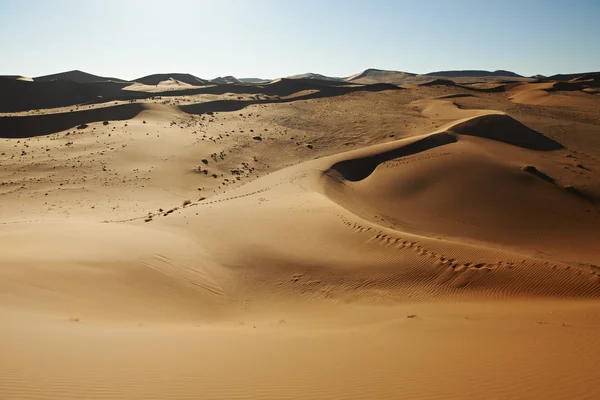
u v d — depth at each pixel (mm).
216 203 32062
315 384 7652
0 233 21359
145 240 21172
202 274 18531
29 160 48375
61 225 24797
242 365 8539
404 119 75625
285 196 31891
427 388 7516
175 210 31703
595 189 40406
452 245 19969
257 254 20453
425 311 14555
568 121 77750
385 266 18781
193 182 46875
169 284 16891
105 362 8141
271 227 23641
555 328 11430
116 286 15477
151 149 54406
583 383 7684
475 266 18219
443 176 40062
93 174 45656
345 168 43281
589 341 10109
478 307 14828
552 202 36781
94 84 131125
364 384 7691
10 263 15070
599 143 62281
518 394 7262
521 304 15047
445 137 51719
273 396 7113
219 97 105188
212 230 24000
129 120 70875
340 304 16406
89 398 6629
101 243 19781
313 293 17375
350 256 19906
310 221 24172
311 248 20844
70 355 8328
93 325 11414
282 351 9648
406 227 31906
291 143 63375
